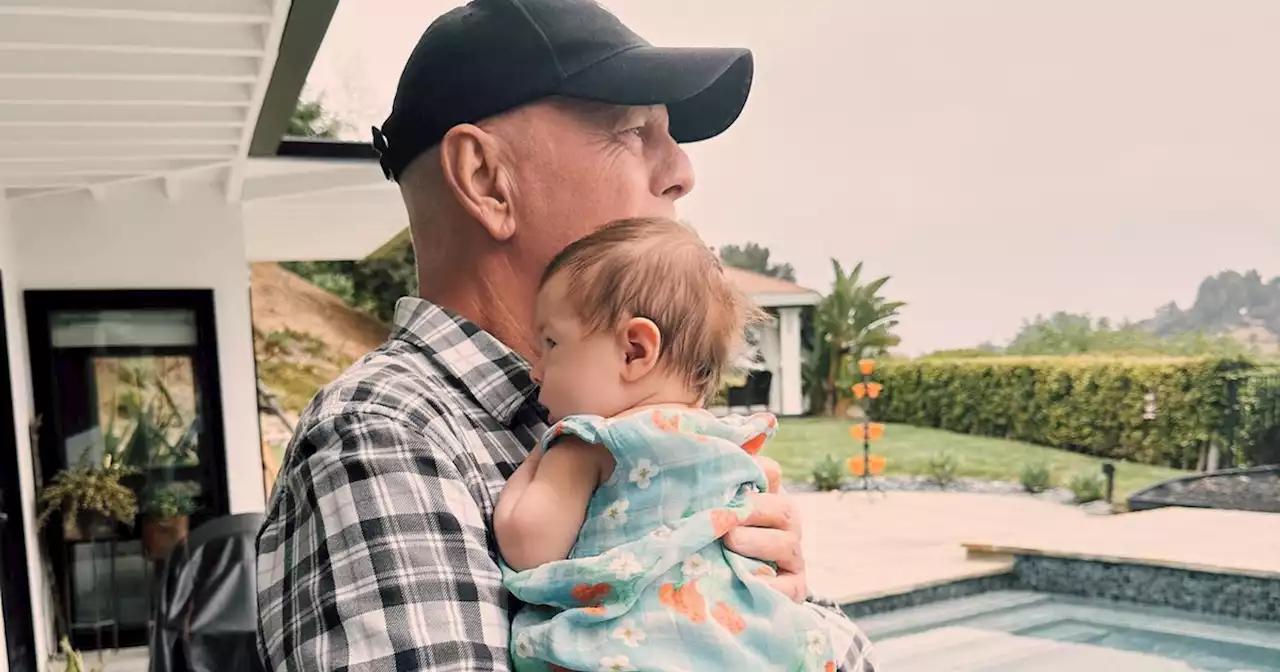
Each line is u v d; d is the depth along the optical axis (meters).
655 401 0.91
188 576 3.02
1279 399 9.02
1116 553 7.21
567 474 0.85
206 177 5.45
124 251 5.43
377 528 0.71
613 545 0.82
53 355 5.35
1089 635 6.44
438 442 0.79
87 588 5.37
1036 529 8.52
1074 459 10.52
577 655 0.75
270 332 13.50
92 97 3.48
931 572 7.55
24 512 4.76
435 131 0.98
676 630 0.78
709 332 0.92
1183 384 9.75
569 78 0.97
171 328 5.58
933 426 11.58
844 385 12.04
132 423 5.49
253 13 2.91
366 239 7.98
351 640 0.67
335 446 0.75
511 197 0.98
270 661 0.74
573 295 0.91
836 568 7.76
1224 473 9.18
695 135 1.29
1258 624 6.44
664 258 0.91
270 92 3.81
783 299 12.03
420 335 0.94
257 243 7.82
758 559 0.87
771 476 0.94
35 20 2.87
